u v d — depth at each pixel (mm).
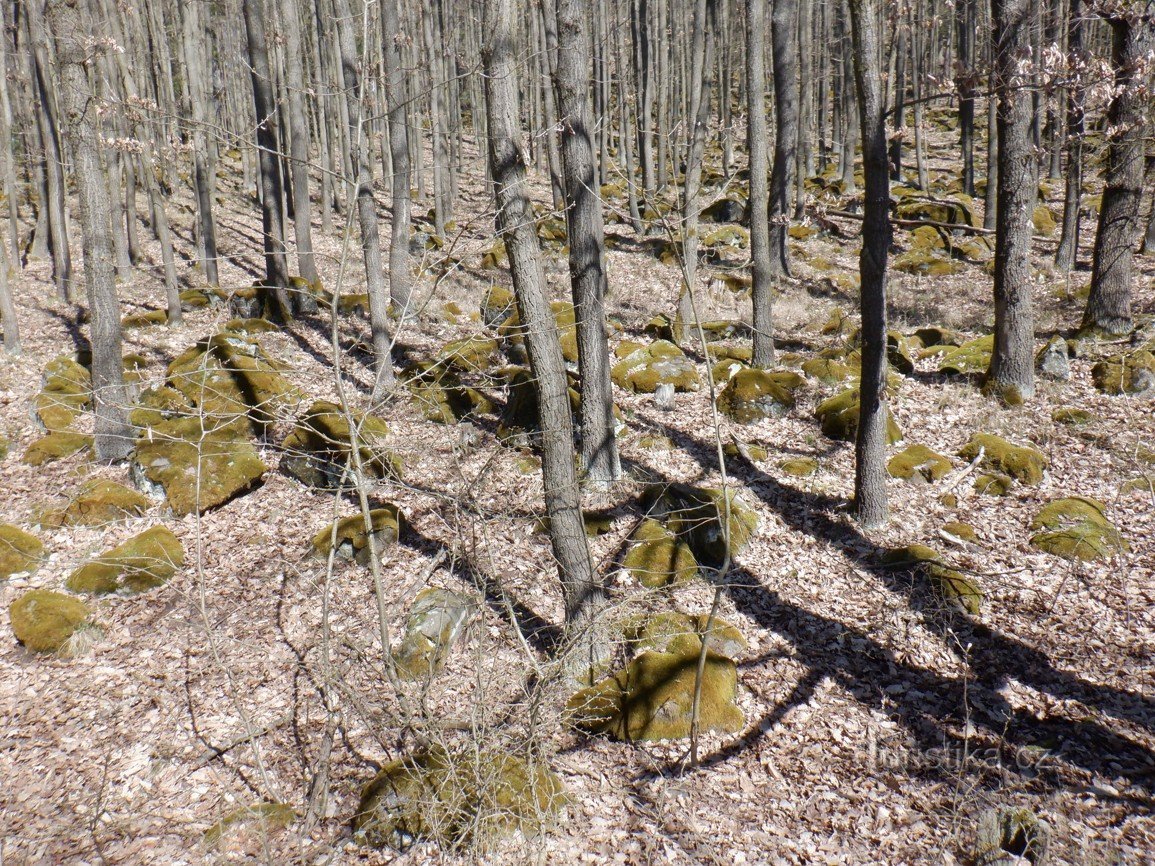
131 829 6715
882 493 10219
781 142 19984
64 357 15500
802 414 13273
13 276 20859
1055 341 13344
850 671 8148
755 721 7590
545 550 10055
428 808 6141
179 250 23719
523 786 6504
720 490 10844
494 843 6113
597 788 6879
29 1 19719
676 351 14977
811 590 9375
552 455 7828
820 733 7410
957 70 8164
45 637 8969
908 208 24922
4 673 8695
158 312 17891
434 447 12305
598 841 6320
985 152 34219
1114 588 8766
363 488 6508
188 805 6984
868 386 9891
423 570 9891
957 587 8883
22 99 27203
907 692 7809
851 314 17500
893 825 6387
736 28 39500
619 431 12852
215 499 11406
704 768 7055
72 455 12734
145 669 8656
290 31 18031
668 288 20188
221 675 8500
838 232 24781
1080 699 7461
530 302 7602
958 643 8312
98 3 18766
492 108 7312
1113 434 11438
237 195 31531
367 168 13352
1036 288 18016
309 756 7422
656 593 9312
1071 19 11695
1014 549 9602
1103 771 6660
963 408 12703
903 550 9555
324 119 26359
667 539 9922
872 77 8766
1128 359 12672
